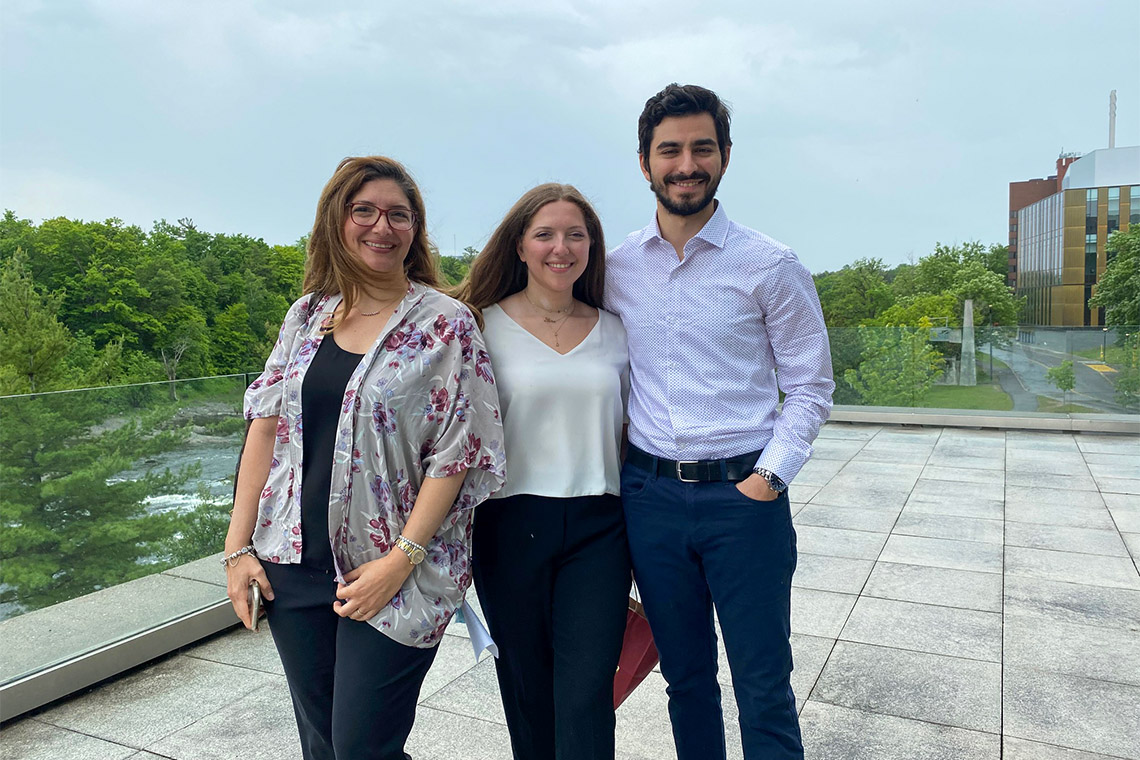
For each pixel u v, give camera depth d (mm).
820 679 2883
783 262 1787
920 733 2467
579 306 1998
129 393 3158
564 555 1833
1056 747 2365
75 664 2848
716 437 1795
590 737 1765
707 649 1946
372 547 1585
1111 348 9516
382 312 1665
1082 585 3930
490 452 1657
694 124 1747
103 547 3023
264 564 1669
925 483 6570
